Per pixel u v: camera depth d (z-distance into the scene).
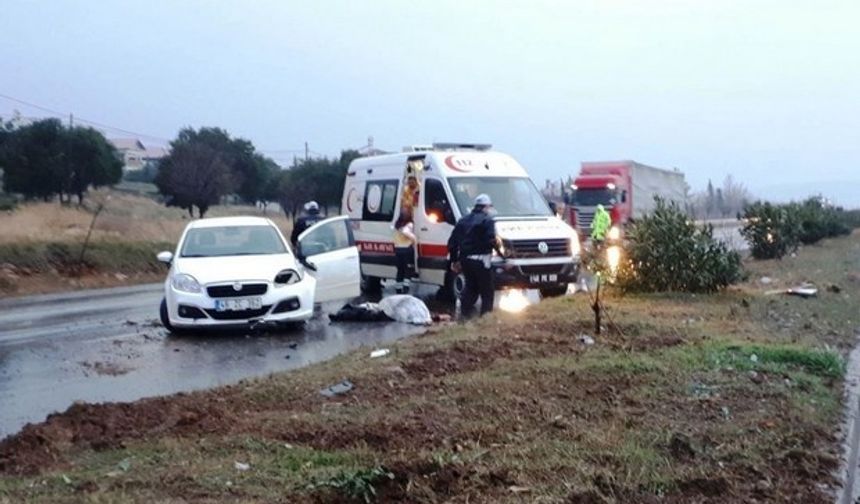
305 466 5.61
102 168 38.31
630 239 15.79
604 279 15.37
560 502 5.13
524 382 7.90
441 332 11.15
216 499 4.96
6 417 7.92
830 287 16.34
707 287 15.30
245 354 11.03
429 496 5.17
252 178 46.12
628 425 6.67
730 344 9.76
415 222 17.55
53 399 8.65
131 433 6.57
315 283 13.92
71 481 5.33
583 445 6.12
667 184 43.81
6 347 12.02
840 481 5.89
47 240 24.30
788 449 6.32
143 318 15.27
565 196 33.91
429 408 7.04
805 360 9.13
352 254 15.64
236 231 14.12
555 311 12.68
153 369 10.16
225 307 12.49
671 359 8.96
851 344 10.86
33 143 37.19
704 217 27.44
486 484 5.34
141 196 46.91
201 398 7.75
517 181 17.52
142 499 4.95
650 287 15.31
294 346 11.57
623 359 8.90
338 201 45.59
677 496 5.45
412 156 18.02
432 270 17.06
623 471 5.68
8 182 37.22
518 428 6.49
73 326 14.30
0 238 23.59
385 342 10.84
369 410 7.04
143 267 25.81
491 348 9.64
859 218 49.69
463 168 17.30
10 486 5.27
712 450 6.23
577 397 7.45
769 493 5.56
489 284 14.41
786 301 14.29
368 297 18.00
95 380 9.58
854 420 7.39
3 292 20.70
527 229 15.77
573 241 16.08
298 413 7.01
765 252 24.69
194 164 39.25
